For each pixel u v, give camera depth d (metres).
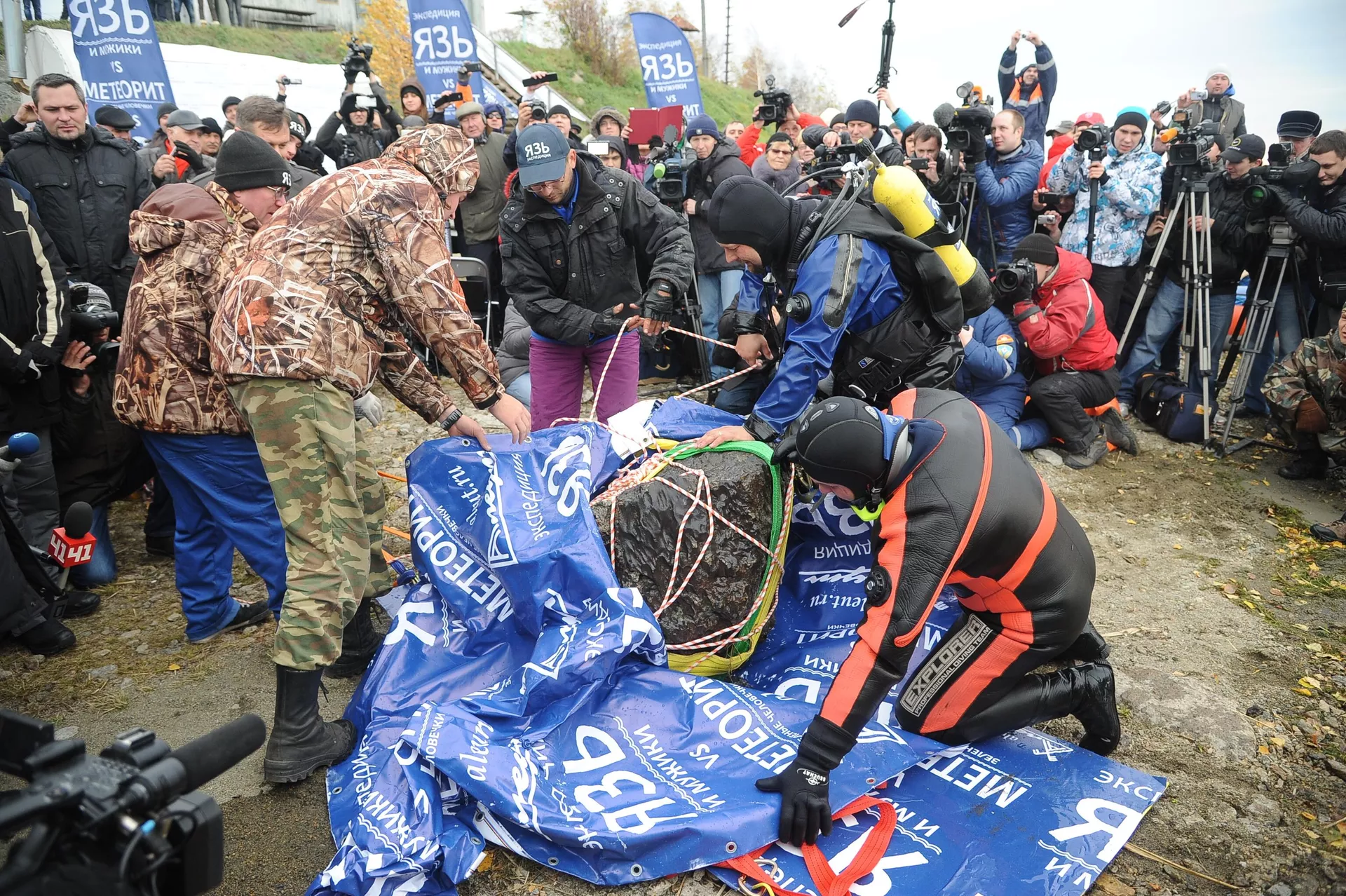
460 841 2.28
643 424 3.29
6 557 3.01
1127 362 6.24
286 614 2.53
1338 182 5.10
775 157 6.52
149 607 3.70
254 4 17.31
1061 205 6.37
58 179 4.52
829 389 3.09
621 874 2.24
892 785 2.54
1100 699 2.62
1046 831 2.38
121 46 6.69
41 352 3.33
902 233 2.85
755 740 2.54
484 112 7.41
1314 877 2.33
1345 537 4.31
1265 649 3.41
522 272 3.87
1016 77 7.76
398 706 2.76
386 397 6.25
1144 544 4.33
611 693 2.67
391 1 19.14
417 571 3.13
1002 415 5.35
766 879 2.20
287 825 2.49
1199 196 5.70
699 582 2.87
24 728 1.30
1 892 1.20
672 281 3.73
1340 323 4.67
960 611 3.08
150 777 1.24
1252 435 5.79
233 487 3.10
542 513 2.90
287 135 4.08
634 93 25.31
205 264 2.94
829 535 3.30
